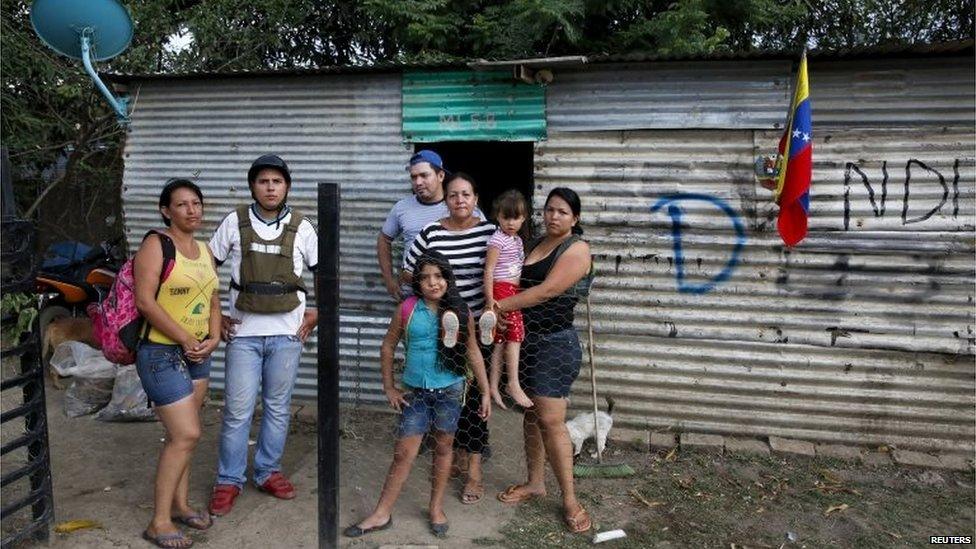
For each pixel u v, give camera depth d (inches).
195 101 211.2
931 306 177.6
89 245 312.3
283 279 149.0
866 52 168.2
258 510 149.8
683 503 157.3
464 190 144.0
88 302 265.4
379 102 200.8
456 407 138.2
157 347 131.1
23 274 129.0
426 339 135.0
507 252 143.3
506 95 192.5
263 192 145.4
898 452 182.2
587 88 188.4
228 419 150.1
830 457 180.2
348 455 178.5
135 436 190.2
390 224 173.3
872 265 179.0
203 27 320.2
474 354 136.0
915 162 175.2
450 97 196.2
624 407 196.5
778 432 189.8
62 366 222.5
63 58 289.6
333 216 119.2
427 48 293.0
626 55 177.3
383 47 341.1
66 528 140.1
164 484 134.7
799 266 182.1
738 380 189.2
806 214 163.8
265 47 343.3
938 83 172.9
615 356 194.7
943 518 153.0
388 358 138.6
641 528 145.9
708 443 186.1
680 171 185.9
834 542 142.6
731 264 185.6
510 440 186.9
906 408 182.2
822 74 178.4
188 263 134.3
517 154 273.3
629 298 191.8
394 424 199.6
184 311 134.0
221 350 220.2
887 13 333.7
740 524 148.8
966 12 320.5
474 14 296.7
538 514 149.8
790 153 159.2
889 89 175.5
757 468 175.5
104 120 289.0
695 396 192.2
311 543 137.5
